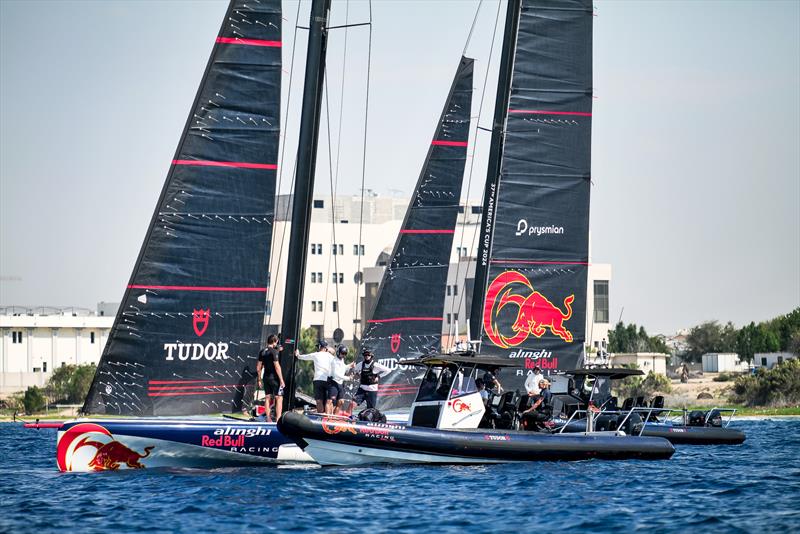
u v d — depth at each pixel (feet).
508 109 277.44
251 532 156.46
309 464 219.20
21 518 166.61
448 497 185.16
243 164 211.61
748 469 233.14
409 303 294.05
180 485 194.59
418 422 230.68
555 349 279.49
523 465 225.76
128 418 208.03
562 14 279.69
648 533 157.69
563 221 280.10
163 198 207.51
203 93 209.77
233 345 212.23
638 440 243.19
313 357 228.22
